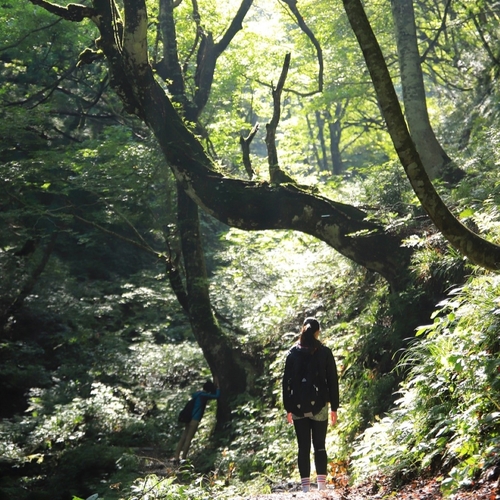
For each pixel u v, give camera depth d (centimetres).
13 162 1644
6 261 2100
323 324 1377
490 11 2123
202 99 1586
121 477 1267
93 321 2194
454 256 987
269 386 1398
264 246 1695
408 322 1048
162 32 1559
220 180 1187
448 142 1972
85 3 2016
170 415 1641
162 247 2797
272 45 2169
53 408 1698
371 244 1127
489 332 666
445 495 512
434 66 3055
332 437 960
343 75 2520
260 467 1104
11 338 2138
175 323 2306
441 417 632
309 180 1570
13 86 2086
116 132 1848
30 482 1423
